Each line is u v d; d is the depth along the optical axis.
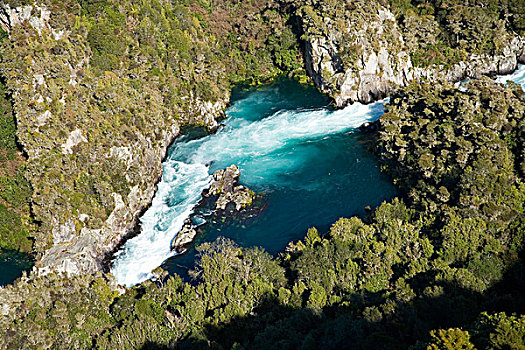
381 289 75.88
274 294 77.44
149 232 107.50
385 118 121.06
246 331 72.06
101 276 91.38
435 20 169.25
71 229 96.44
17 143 110.81
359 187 114.62
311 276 79.56
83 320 79.50
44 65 109.75
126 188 108.00
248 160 130.25
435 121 110.75
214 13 191.62
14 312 78.62
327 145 133.88
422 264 77.06
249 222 106.62
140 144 118.56
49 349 75.50
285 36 177.25
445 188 92.31
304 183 118.56
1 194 103.88
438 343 51.19
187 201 115.62
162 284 86.56
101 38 132.00
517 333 49.69
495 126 102.44
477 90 112.94
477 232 80.38
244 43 184.38
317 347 63.16
